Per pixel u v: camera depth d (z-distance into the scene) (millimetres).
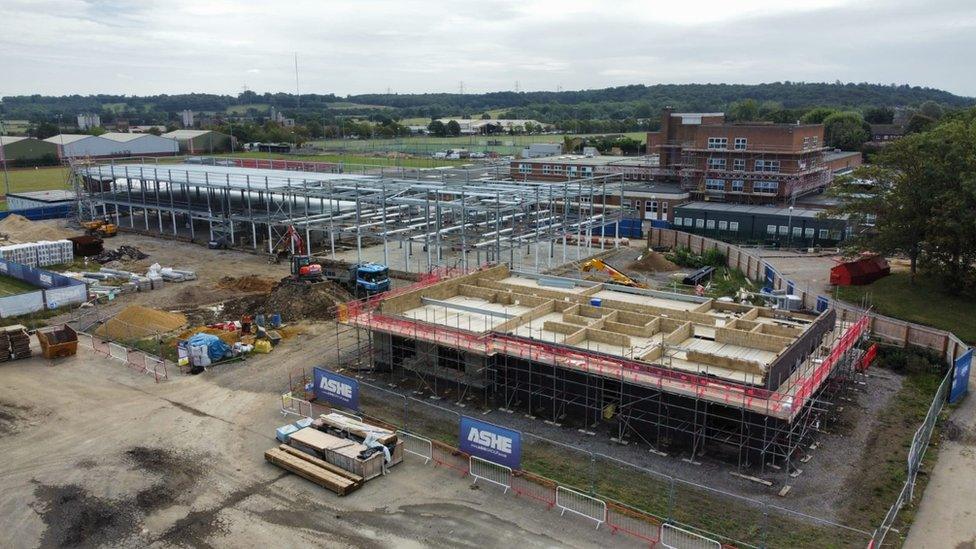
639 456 31734
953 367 36000
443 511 27250
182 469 30500
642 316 39156
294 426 33031
